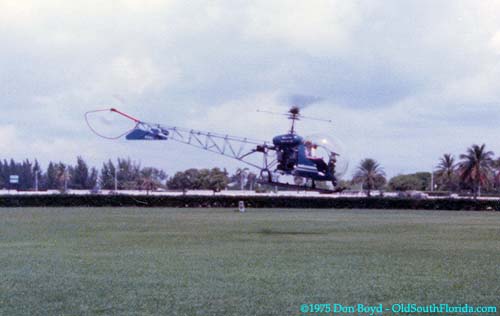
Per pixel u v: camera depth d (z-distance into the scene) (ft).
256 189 474.08
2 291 68.59
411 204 334.85
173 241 124.88
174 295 66.80
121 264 89.20
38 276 78.33
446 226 177.78
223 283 73.56
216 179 604.90
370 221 200.23
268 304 62.90
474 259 97.30
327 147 145.79
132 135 195.21
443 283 74.49
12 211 268.62
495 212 303.07
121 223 181.98
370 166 563.07
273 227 166.91
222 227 165.58
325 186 147.43
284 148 147.54
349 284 73.51
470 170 494.59
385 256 100.32
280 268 85.92
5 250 107.55
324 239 130.62
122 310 60.08
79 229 157.07
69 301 63.72
